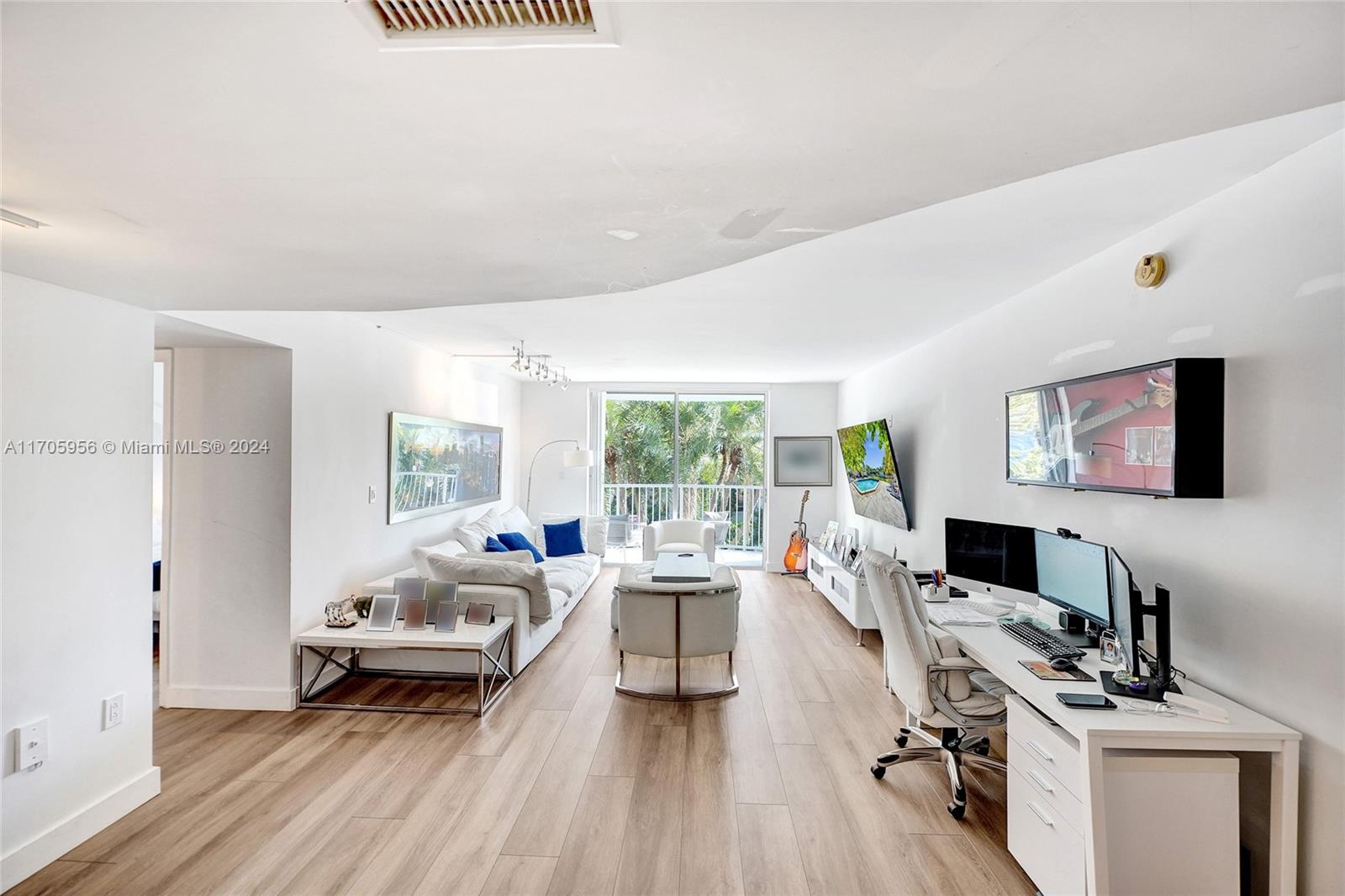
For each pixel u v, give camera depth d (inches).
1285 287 77.1
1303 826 75.4
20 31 33.6
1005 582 130.3
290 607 149.0
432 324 185.3
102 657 103.3
